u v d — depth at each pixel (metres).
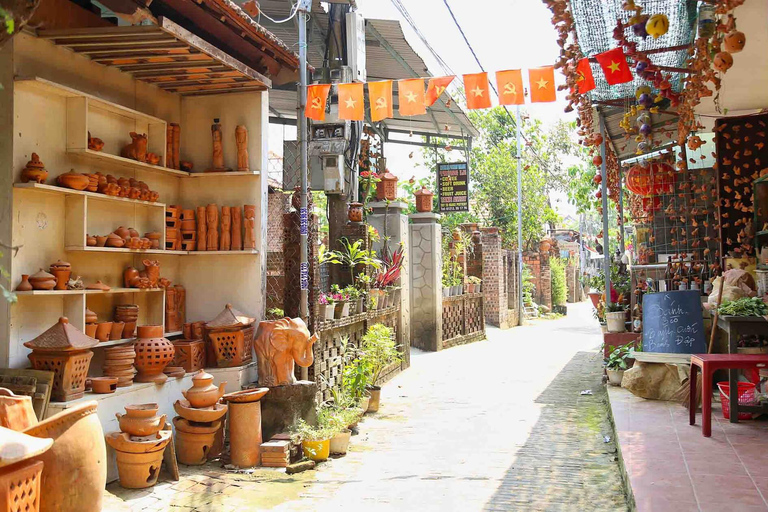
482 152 25.00
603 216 9.21
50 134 5.31
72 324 5.38
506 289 21.66
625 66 5.62
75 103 5.45
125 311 6.00
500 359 13.37
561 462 5.83
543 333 19.09
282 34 10.74
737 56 6.73
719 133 8.52
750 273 7.79
